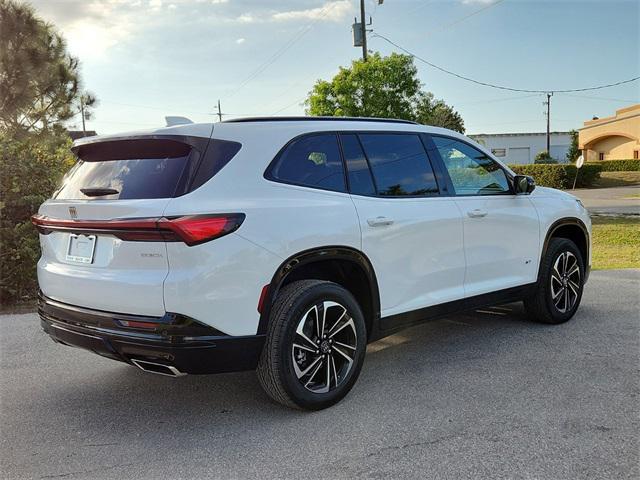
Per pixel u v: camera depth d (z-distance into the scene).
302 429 3.37
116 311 3.21
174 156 3.34
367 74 20.34
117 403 3.84
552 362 4.38
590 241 5.81
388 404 3.68
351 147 3.98
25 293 7.19
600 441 3.12
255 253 3.23
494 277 4.80
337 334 3.68
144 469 2.96
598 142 52.94
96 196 3.40
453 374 4.18
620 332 5.14
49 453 3.15
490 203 4.77
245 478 2.85
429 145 4.53
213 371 3.18
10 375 4.41
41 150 8.05
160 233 3.03
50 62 14.36
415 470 2.87
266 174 3.46
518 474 2.81
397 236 4.00
